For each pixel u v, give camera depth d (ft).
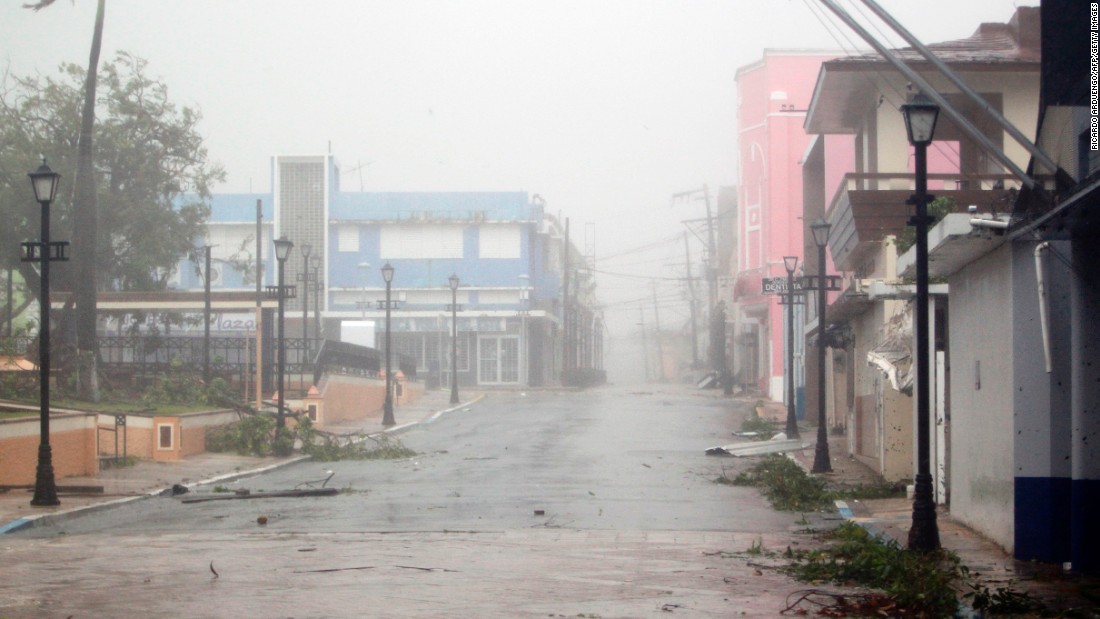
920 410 44.73
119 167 141.18
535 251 261.24
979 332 49.44
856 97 95.20
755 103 202.59
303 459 100.53
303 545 48.91
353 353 154.20
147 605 34.22
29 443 74.95
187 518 61.16
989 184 87.35
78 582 38.88
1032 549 42.42
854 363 93.04
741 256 208.23
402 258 250.16
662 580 39.09
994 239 43.86
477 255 250.78
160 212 144.77
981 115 88.38
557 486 77.15
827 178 127.13
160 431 95.14
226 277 248.32
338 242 249.14
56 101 138.10
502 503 66.95
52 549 48.37
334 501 68.80
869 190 85.15
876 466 80.89
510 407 172.24
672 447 110.11
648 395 212.64
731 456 100.48
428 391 213.05
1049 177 40.27
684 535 52.44
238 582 38.58
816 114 99.50
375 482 81.35
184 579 39.32
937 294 61.41
